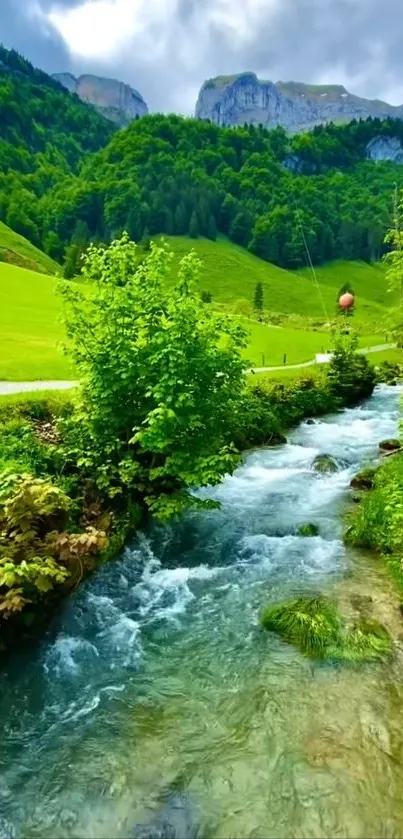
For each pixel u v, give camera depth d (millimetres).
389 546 11219
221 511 14125
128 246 12289
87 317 12227
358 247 186125
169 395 10906
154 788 6066
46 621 8859
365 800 5824
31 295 61125
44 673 7949
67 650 8445
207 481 11000
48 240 156000
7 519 8914
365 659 7969
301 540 12281
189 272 12391
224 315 12711
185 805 5855
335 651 8125
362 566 10922
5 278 71688
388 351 53344
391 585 10078
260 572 10828
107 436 12344
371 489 15383
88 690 7609
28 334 37500
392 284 14250
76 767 6359
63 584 9078
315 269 174125
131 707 7277
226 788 6027
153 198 181000
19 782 6188
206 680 7734
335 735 6660
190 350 11688
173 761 6398
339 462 18578
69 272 100938
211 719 7020
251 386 25516
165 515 11414
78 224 167125
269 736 6695
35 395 17391
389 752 6395
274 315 106312
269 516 13797
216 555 11633
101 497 11930
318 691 7402
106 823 5695
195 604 9688
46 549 8805
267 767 6262
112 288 12023
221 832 5555
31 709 7277
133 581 10469
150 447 11117
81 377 12586
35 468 11398
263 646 8414
